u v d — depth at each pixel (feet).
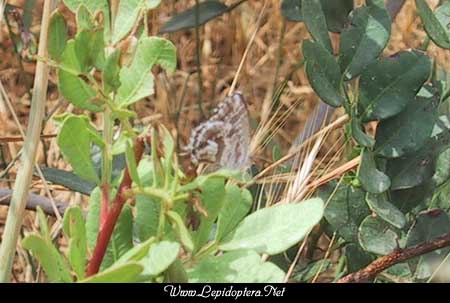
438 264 1.38
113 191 1.10
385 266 1.30
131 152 1.03
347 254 1.40
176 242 1.01
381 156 1.34
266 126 1.44
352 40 1.33
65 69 1.05
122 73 1.07
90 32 1.05
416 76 1.32
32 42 1.18
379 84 1.33
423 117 1.34
